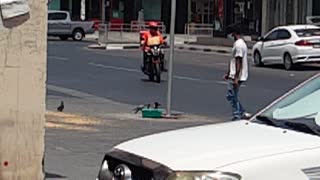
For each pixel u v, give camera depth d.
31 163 8.70
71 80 27.31
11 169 8.60
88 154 12.55
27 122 8.61
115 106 20.00
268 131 6.50
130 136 14.71
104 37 52.94
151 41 27.62
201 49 48.38
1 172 8.57
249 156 5.77
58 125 15.90
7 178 8.59
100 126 16.03
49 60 37.34
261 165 5.66
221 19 58.88
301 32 34.66
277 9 51.47
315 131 6.47
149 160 5.91
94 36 63.38
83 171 11.15
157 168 5.78
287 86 26.73
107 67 33.56
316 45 34.31
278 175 5.64
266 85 27.05
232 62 17.91
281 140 6.14
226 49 47.03
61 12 60.81
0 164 8.56
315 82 7.50
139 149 6.21
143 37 28.36
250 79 29.38
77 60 37.72
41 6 8.48
